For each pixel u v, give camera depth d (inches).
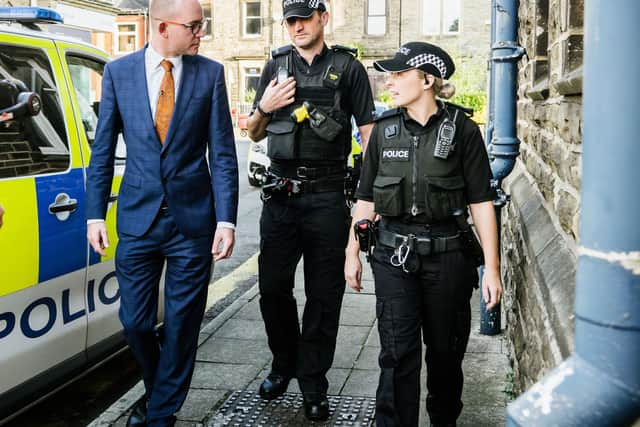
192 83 124.9
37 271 131.2
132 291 125.9
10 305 125.2
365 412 143.3
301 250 141.6
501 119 158.2
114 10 1013.8
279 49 139.8
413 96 111.7
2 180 125.0
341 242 137.9
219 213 126.6
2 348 123.6
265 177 136.2
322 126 133.2
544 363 100.6
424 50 111.3
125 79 124.4
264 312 145.9
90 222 125.3
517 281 153.9
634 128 43.2
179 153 124.0
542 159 141.7
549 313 96.8
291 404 147.5
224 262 300.7
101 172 125.7
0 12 144.5
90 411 157.0
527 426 47.8
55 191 136.5
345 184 138.8
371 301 225.9
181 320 126.4
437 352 118.4
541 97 137.6
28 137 133.5
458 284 113.8
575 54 102.5
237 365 170.6
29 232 129.3
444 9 1242.0
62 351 138.9
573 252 100.7
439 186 110.7
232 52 1373.0
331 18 1288.1
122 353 190.2
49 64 145.1
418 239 112.7
